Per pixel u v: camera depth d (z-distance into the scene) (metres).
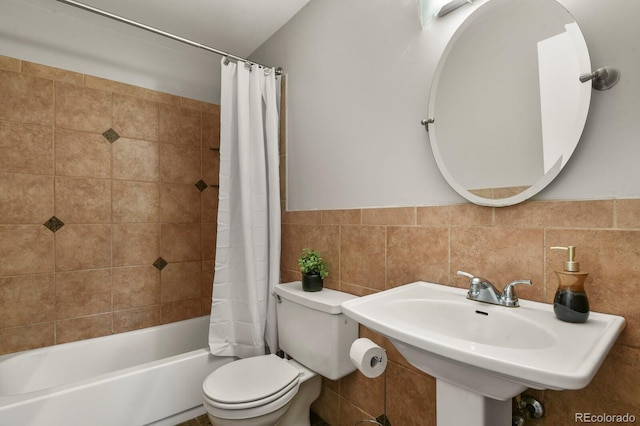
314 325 1.43
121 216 2.08
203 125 2.44
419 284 1.18
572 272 0.78
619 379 0.78
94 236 1.98
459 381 0.77
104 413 1.41
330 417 1.65
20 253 1.75
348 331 1.40
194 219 2.39
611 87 0.80
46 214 1.83
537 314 0.82
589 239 0.83
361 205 1.48
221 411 1.18
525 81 0.94
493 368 0.57
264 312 1.81
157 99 2.23
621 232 0.78
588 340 0.65
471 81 1.07
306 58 1.83
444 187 1.16
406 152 1.29
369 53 1.45
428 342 0.66
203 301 2.42
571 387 0.49
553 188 0.90
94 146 1.98
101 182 2.00
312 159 1.78
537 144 0.91
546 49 0.90
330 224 1.65
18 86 1.75
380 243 1.39
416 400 1.24
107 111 2.03
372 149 1.43
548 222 0.90
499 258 1.01
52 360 1.73
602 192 0.81
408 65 1.29
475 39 1.06
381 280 1.38
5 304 1.71
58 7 1.85
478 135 1.04
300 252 1.85
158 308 2.22
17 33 1.75
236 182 1.80
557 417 0.87
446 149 1.13
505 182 0.98
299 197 1.87
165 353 2.10
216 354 1.73
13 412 1.22
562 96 0.86
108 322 2.02
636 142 0.76
